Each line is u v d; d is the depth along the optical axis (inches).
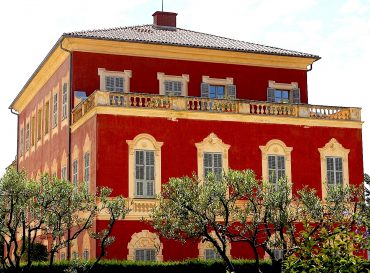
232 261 1187.3
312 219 1063.0
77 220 1097.4
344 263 555.8
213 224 1007.6
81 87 1459.2
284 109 1412.4
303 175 1400.1
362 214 730.2
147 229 1270.9
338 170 1432.1
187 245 1299.2
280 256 1355.8
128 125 1284.4
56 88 1622.8
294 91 1632.6
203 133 1338.6
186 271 1156.5
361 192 1121.4
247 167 1362.0
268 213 1034.1
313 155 1414.9
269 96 1608.0
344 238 592.4
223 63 1579.7
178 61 1541.6
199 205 1004.6
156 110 1305.4
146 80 1505.9
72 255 1392.7
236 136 1363.2
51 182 1065.5
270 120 1393.9
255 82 1603.1
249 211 1077.8
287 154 1396.4
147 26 1733.5
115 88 1480.1
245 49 1577.3
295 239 936.3
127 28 1644.9
